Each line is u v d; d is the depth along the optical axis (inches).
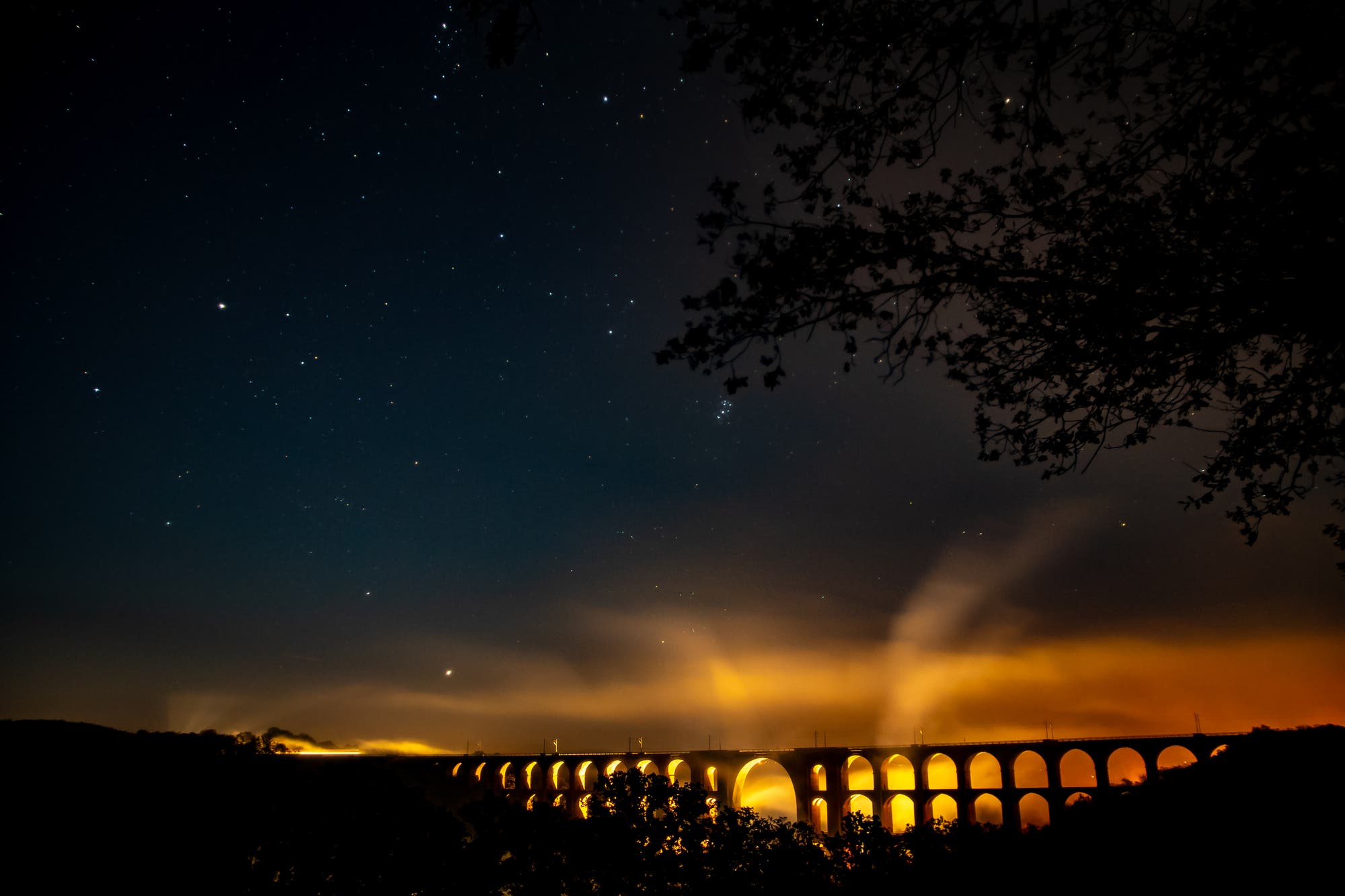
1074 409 235.6
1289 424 222.8
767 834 410.9
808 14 208.2
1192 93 205.3
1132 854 528.7
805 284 220.4
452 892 385.1
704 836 397.7
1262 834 536.1
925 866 466.6
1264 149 187.8
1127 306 208.4
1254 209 192.4
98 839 402.9
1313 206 185.3
